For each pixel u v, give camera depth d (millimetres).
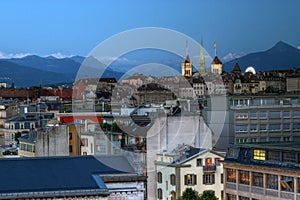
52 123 176125
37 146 144125
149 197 121875
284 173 113188
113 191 74062
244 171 123312
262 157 119625
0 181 70938
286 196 112938
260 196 118812
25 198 68438
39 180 71938
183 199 120188
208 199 121688
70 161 77125
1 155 159500
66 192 69812
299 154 111375
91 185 71750
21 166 75000
